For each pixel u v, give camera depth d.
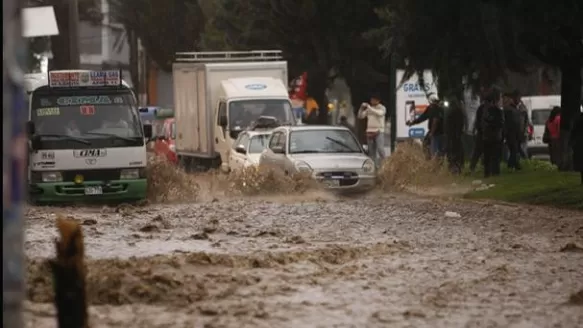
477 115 59.50
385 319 21.59
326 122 101.25
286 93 73.19
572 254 31.16
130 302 23.31
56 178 51.12
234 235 36.00
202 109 76.00
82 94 52.00
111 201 52.16
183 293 23.94
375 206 47.56
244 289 24.88
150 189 52.94
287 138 57.44
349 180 54.72
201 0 113.38
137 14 120.31
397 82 73.62
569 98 59.53
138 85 125.88
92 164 51.44
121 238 34.75
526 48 51.81
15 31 10.39
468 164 67.38
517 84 90.31
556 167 62.88
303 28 93.50
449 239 34.94
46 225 39.66
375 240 34.69
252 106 71.88
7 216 10.27
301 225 39.62
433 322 21.39
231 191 55.75
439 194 54.12
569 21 49.72
